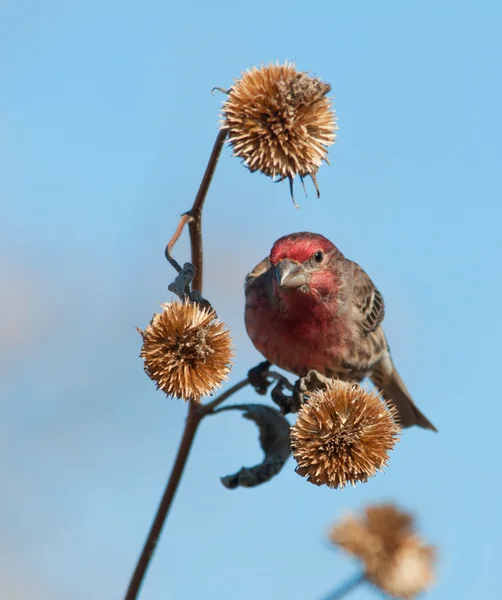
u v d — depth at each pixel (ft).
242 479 21.99
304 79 18.08
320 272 29.63
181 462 20.79
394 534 21.90
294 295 29.27
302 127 18.06
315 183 18.66
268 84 18.20
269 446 22.54
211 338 17.89
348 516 22.34
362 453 17.65
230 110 18.26
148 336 18.01
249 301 30.86
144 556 20.02
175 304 18.24
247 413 22.38
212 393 17.95
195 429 21.08
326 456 17.70
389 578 21.58
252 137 18.10
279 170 18.24
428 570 21.94
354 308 31.71
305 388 22.03
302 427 18.10
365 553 21.75
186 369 17.71
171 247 18.65
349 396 18.13
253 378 24.23
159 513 20.29
